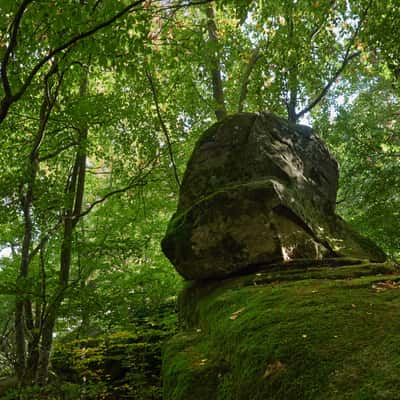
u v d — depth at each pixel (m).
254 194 6.14
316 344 2.67
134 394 9.79
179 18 10.97
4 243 10.53
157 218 12.04
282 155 7.21
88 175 14.56
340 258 5.82
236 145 7.21
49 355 8.35
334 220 7.46
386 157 11.66
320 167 7.91
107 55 5.86
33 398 6.95
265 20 10.36
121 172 11.49
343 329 2.77
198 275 6.11
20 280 6.99
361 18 10.34
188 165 7.35
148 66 7.80
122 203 11.09
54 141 9.54
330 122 12.65
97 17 5.34
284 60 10.65
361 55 11.28
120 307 7.82
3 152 8.92
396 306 3.04
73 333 10.99
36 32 5.84
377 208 10.27
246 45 11.59
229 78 13.51
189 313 6.16
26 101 8.45
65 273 9.12
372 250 7.29
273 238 5.88
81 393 7.98
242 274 5.95
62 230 10.09
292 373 2.54
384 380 2.06
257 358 2.90
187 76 10.98
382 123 12.80
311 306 3.38
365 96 13.45
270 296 4.02
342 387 2.18
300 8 10.04
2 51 5.47
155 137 10.77
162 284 9.48
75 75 8.22
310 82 11.42
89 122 8.91
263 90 11.23
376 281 3.94
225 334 3.76
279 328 3.07
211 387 3.48
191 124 11.65
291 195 6.50
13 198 7.70
